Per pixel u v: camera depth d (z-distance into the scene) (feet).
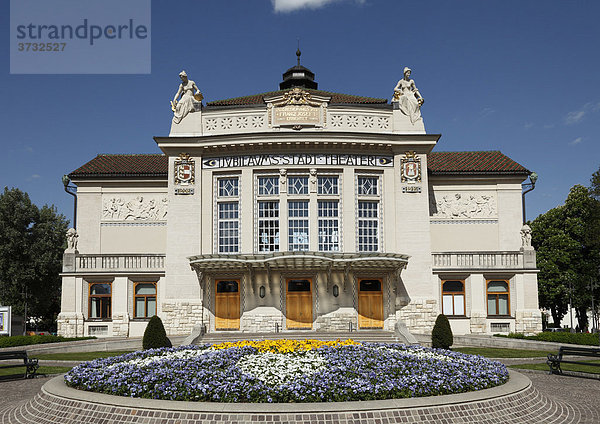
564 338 103.40
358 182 118.52
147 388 41.86
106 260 121.08
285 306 113.39
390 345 60.95
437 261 120.26
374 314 114.52
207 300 115.14
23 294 181.78
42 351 92.58
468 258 120.37
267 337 103.04
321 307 112.78
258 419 35.96
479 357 56.70
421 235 117.08
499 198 134.41
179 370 45.09
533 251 120.16
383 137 117.60
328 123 119.55
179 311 114.21
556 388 56.95
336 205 117.08
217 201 118.42
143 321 118.62
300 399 39.68
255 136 115.55
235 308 114.62
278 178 117.29
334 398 40.11
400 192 118.32
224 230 117.80
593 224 164.14
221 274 115.34
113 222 134.00
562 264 176.86
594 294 173.37
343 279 114.21
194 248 116.37
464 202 134.72
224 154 118.62
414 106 121.29
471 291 119.03
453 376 45.83
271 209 116.67
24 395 53.93
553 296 175.22
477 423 38.86
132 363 49.32
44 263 183.32
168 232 116.88
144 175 133.39
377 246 117.60
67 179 133.28
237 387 40.93
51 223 191.93
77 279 120.57
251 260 106.11
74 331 118.32
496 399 41.93
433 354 55.52
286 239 114.62
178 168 118.73
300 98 119.34
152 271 119.85
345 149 117.29
